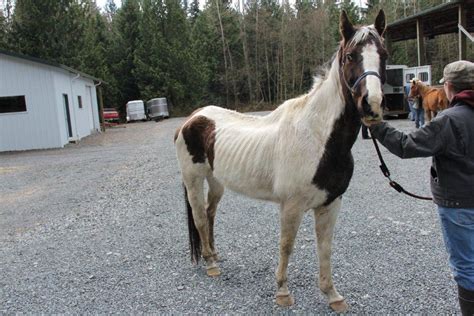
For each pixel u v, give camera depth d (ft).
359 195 20.66
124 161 38.52
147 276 12.92
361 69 7.84
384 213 17.54
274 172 10.31
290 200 9.95
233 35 140.46
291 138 9.85
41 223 19.60
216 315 10.41
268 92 139.74
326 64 9.77
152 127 85.51
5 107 54.80
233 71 136.05
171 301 11.24
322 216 10.29
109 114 107.55
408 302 10.48
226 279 12.44
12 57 53.21
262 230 16.43
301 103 10.10
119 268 13.64
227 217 18.34
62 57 98.58
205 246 13.01
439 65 126.11
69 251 15.47
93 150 49.88
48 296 11.86
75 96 65.46
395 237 14.80
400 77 56.29
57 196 25.39
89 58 110.32
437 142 7.59
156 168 33.12
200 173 13.17
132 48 129.29
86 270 13.58
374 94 7.47
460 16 46.21
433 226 15.66
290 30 134.10
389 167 27.37
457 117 7.55
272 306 10.73
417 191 20.92
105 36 132.98
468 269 8.02
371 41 8.00
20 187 29.43
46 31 96.94
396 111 55.72
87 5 111.34
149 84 125.90
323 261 10.41
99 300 11.48
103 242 16.26
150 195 23.79
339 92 8.96
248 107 132.46
